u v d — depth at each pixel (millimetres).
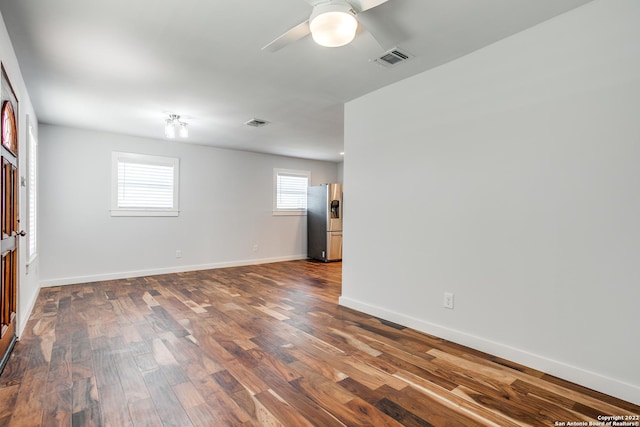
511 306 2289
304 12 2004
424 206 2840
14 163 2512
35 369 2152
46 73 2842
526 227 2215
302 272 5730
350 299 3568
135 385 1965
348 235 3607
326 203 6898
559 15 2055
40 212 4477
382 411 1728
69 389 1913
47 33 2219
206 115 4066
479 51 2459
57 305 3619
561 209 2059
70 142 4684
